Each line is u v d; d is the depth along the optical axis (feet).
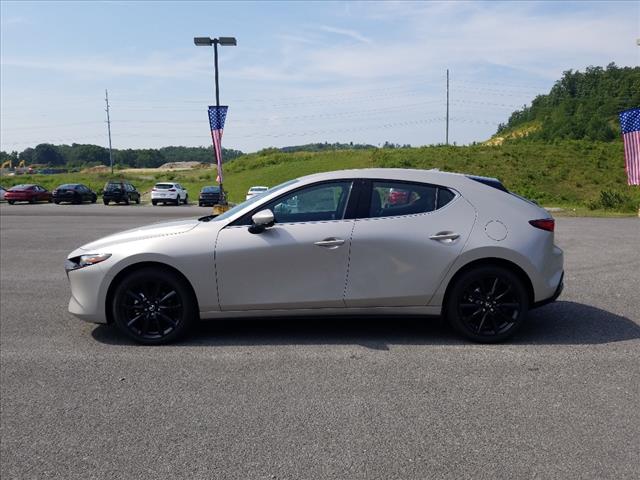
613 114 319.88
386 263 16.28
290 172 209.15
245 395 12.97
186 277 16.47
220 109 76.18
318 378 13.94
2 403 12.79
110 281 16.71
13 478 9.66
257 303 16.48
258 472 9.64
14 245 42.42
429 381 13.65
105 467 9.94
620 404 12.21
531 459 9.93
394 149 221.05
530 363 14.87
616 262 31.32
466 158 185.16
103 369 14.92
